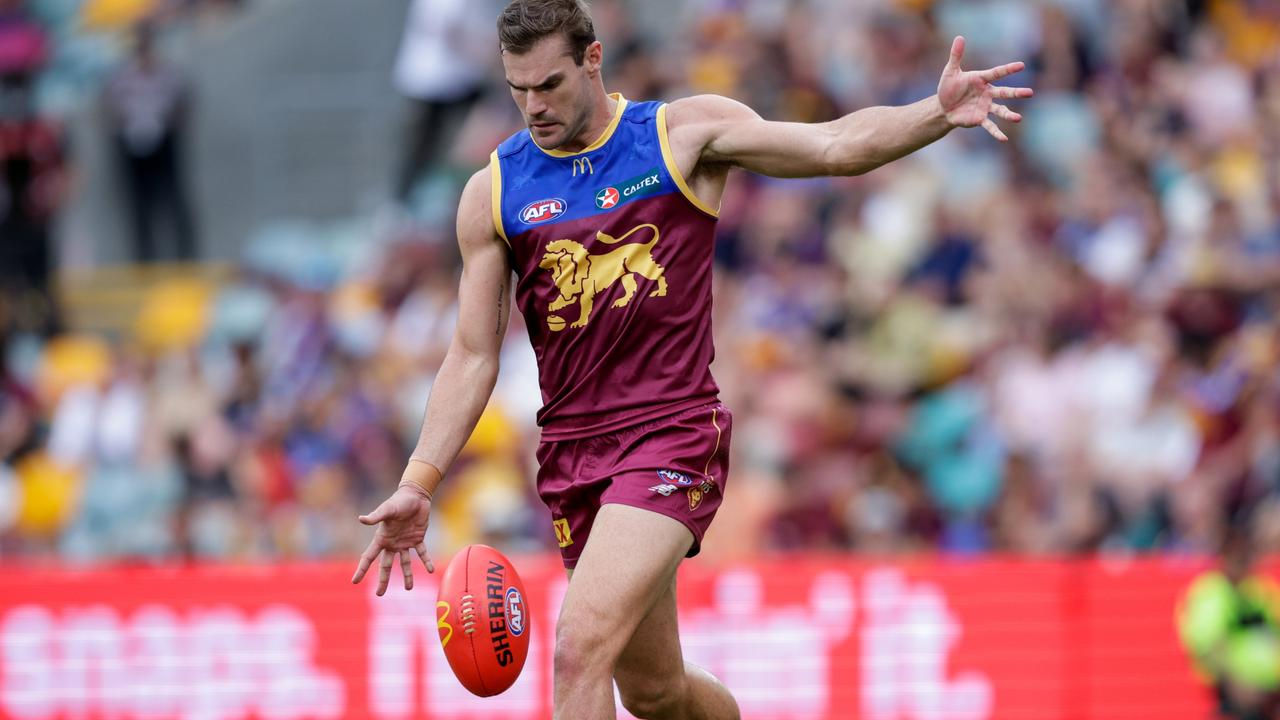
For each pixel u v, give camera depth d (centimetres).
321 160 5034
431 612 2639
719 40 4412
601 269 1431
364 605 2638
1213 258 3678
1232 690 2611
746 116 1430
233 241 5022
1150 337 3506
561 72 1390
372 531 3512
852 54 4344
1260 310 3600
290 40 5141
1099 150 4056
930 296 3678
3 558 3725
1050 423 3400
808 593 2658
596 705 1368
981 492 3334
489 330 1491
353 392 3850
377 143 5019
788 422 3388
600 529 1416
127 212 5050
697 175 1450
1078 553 3231
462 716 2609
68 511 3866
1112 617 2648
